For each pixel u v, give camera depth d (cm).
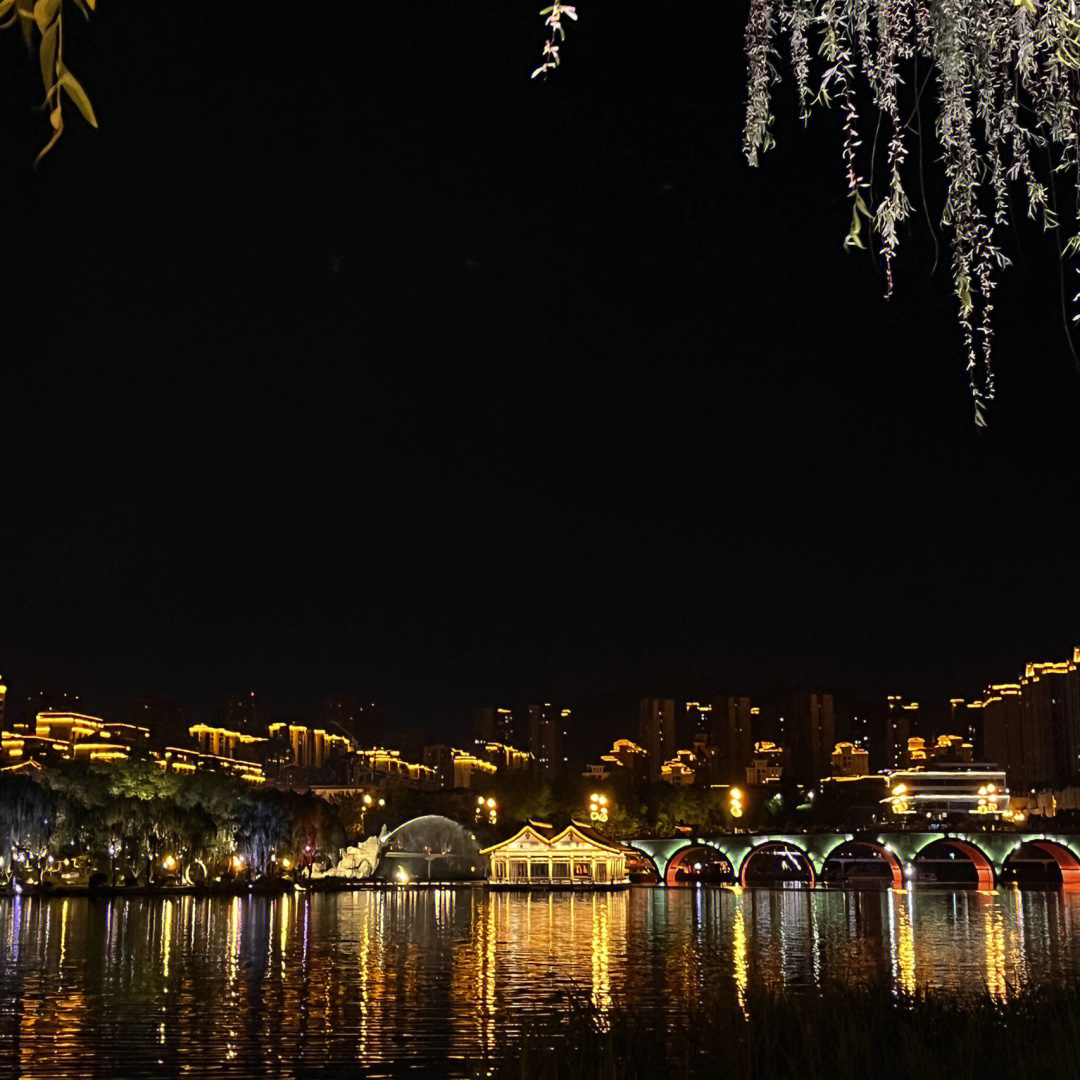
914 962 7381
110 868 15262
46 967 6706
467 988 5919
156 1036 4469
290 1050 4184
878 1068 2444
